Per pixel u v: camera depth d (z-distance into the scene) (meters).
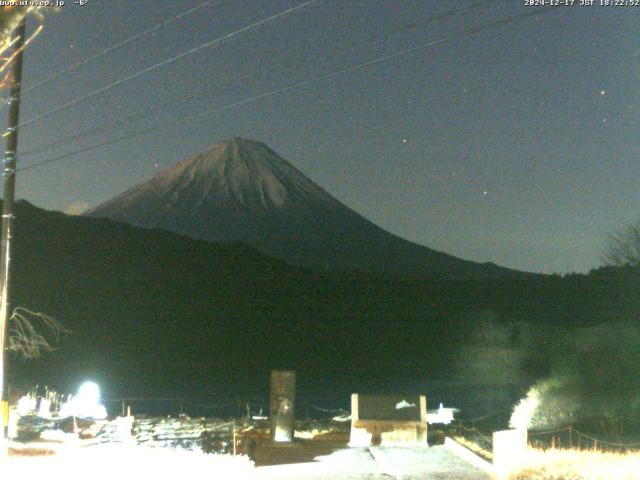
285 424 17.48
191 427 21.59
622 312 58.47
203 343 60.66
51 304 64.75
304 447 17.23
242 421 23.70
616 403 30.95
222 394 42.00
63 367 43.56
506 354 50.47
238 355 57.84
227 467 13.34
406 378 50.50
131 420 20.52
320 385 47.50
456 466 14.02
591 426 26.89
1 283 15.88
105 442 17.52
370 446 17.47
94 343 53.94
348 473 13.08
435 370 52.72
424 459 14.97
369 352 60.56
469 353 53.78
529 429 27.12
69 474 12.02
